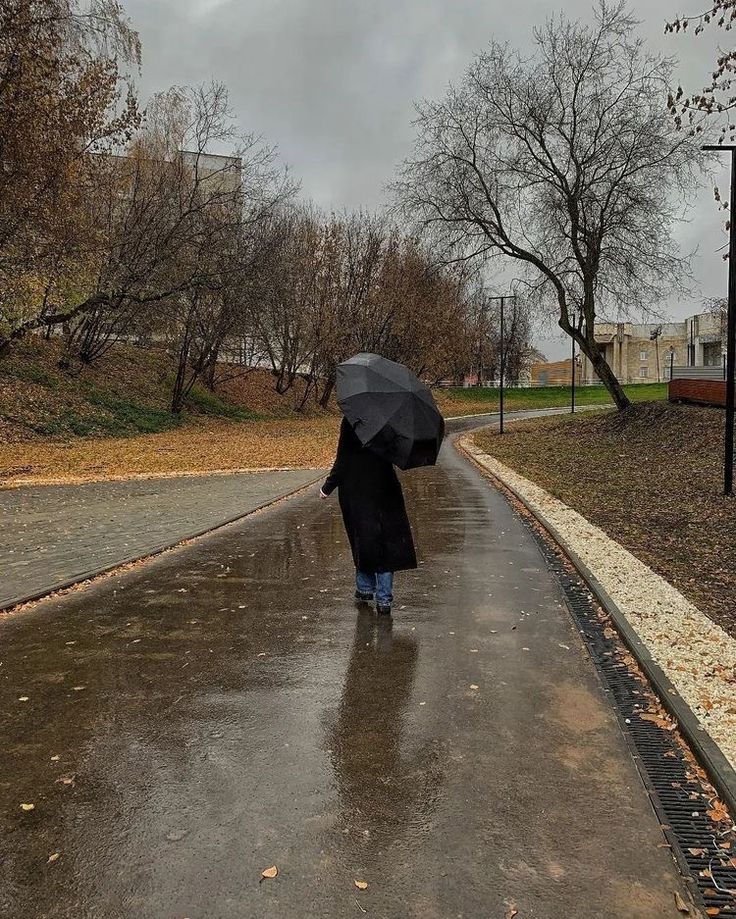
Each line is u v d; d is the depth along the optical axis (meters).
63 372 34.66
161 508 13.35
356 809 3.30
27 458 22.48
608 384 29.67
